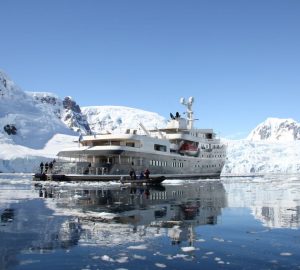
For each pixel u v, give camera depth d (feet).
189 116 259.19
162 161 199.41
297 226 47.47
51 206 69.10
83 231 43.04
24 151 621.72
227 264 30.35
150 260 31.40
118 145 188.14
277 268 29.32
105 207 66.95
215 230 44.27
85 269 28.96
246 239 39.40
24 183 171.63
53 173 195.21
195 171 229.86
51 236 40.40
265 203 77.00
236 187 142.82
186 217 54.39
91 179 179.73
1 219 51.80
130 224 47.98
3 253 33.47
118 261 31.01
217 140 255.91
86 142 197.57
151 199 84.33
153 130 232.12
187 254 33.24
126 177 171.94
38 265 29.96
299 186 156.04
